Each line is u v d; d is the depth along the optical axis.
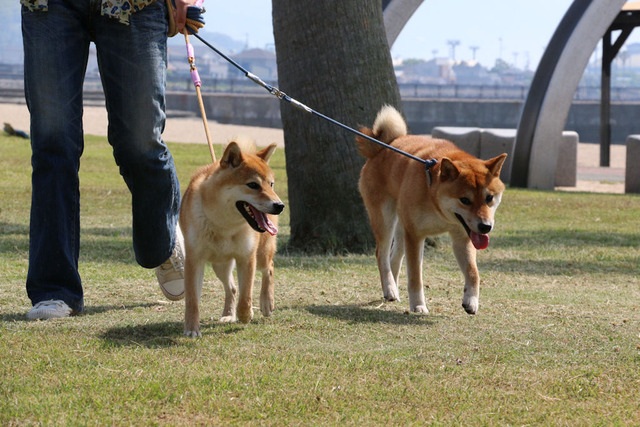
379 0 8.73
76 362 3.92
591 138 46.19
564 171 19.30
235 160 4.71
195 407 3.32
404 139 6.62
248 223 4.84
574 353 4.51
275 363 4.05
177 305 5.68
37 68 4.60
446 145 6.16
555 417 3.37
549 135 17.89
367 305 6.00
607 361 4.34
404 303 6.18
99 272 6.88
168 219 4.88
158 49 4.64
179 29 4.98
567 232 10.70
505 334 4.96
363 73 8.50
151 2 4.55
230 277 5.36
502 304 5.98
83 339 4.40
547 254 8.82
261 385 3.65
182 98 50.09
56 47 4.58
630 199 15.34
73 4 4.58
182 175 16.62
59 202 4.89
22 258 7.43
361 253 8.59
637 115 45.62
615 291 6.73
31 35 4.59
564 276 7.47
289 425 3.16
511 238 9.99
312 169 8.62
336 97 8.47
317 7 8.38
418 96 57.56
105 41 4.54
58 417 3.13
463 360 4.30
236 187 4.68
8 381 3.55
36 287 5.00
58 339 4.36
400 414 3.34
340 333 4.89
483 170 5.48
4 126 25.03
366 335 4.86
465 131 19.39
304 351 4.39
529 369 4.15
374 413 3.34
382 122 6.74
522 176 18.16
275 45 8.82
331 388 3.65
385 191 6.44
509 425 3.26
